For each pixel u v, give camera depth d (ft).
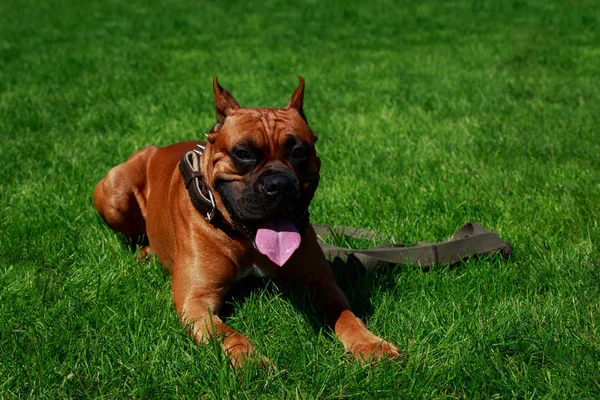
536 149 20.44
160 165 14.06
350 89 30.48
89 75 34.09
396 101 27.66
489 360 9.41
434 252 12.87
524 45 41.81
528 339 9.96
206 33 50.60
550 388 8.78
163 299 11.58
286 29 52.21
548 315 10.64
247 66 36.83
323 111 26.55
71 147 21.16
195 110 26.55
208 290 11.07
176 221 11.74
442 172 18.35
